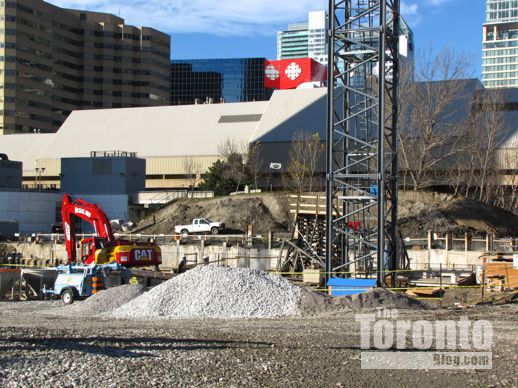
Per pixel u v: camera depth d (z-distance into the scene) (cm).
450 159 6981
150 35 17662
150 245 3706
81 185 8306
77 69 17200
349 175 3069
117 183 8181
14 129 15400
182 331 1898
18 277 4116
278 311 2456
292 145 8331
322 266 3666
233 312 2456
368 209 3412
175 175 9488
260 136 8944
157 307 2539
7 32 15325
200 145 9569
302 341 1678
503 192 7125
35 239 6506
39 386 1134
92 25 17275
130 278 3456
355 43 3177
